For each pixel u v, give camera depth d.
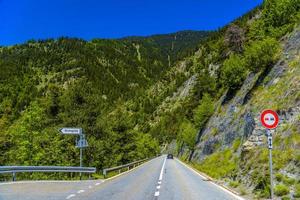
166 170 42.06
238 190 19.47
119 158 57.25
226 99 57.22
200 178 29.17
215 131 51.66
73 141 48.81
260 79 41.81
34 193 16.70
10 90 168.50
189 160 70.12
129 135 65.56
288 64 35.62
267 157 21.23
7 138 54.44
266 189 16.05
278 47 42.44
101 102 57.81
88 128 52.47
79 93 55.31
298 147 19.84
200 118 68.62
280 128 24.42
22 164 47.84
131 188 20.45
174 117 196.00
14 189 18.45
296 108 24.67
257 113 31.94
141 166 58.06
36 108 53.03
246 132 35.31
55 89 58.16
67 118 52.09
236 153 35.78
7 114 72.12
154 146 146.62
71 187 20.64
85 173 36.84
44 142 48.56
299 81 28.53
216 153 45.19
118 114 68.25
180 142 122.00
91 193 17.41
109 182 25.45
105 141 53.44
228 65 56.84
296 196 14.32
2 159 53.22
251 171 21.80
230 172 27.45
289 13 55.44
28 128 50.91
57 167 28.03
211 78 116.50
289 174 17.33
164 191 18.80
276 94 31.55
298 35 39.12
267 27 60.16
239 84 54.69
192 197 16.17
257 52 43.44
